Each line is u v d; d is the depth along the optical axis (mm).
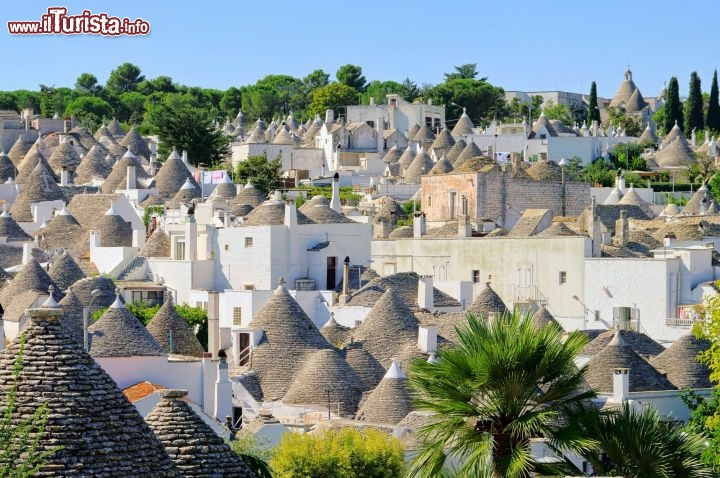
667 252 129625
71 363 42719
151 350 91688
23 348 42594
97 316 113938
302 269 137500
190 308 128125
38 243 156875
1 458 40906
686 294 126312
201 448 46594
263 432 82875
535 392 50812
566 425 50969
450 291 131625
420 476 50375
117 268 142875
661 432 53312
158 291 137750
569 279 130625
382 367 102250
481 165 178750
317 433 82688
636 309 126625
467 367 50406
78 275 131125
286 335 104000
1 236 158750
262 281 136375
